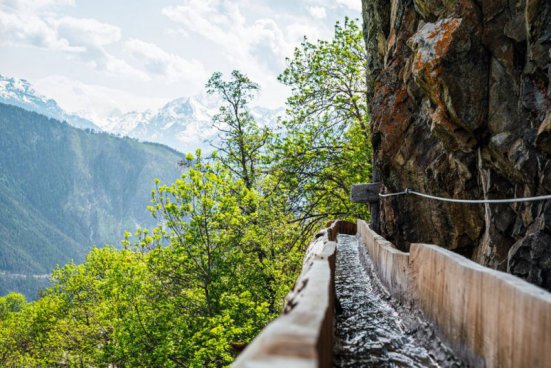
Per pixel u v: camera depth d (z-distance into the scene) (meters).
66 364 32.34
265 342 1.82
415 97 10.51
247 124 30.19
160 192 21.64
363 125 23.69
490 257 7.78
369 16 16.00
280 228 23.12
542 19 6.07
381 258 7.91
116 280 23.47
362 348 4.81
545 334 2.62
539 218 6.20
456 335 4.09
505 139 6.99
